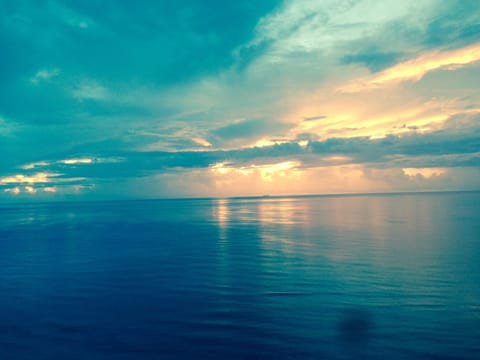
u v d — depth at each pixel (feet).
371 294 46.47
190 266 68.18
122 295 49.01
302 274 58.34
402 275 55.77
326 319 38.19
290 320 38.11
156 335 34.83
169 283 55.11
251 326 36.68
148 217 239.50
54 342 33.60
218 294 48.26
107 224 187.62
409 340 32.71
